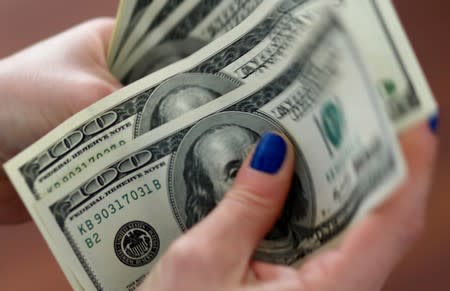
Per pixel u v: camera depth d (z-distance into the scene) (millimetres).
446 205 808
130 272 547
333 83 401
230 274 438
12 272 924
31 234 927
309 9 457
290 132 468
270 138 450
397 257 430
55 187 543
